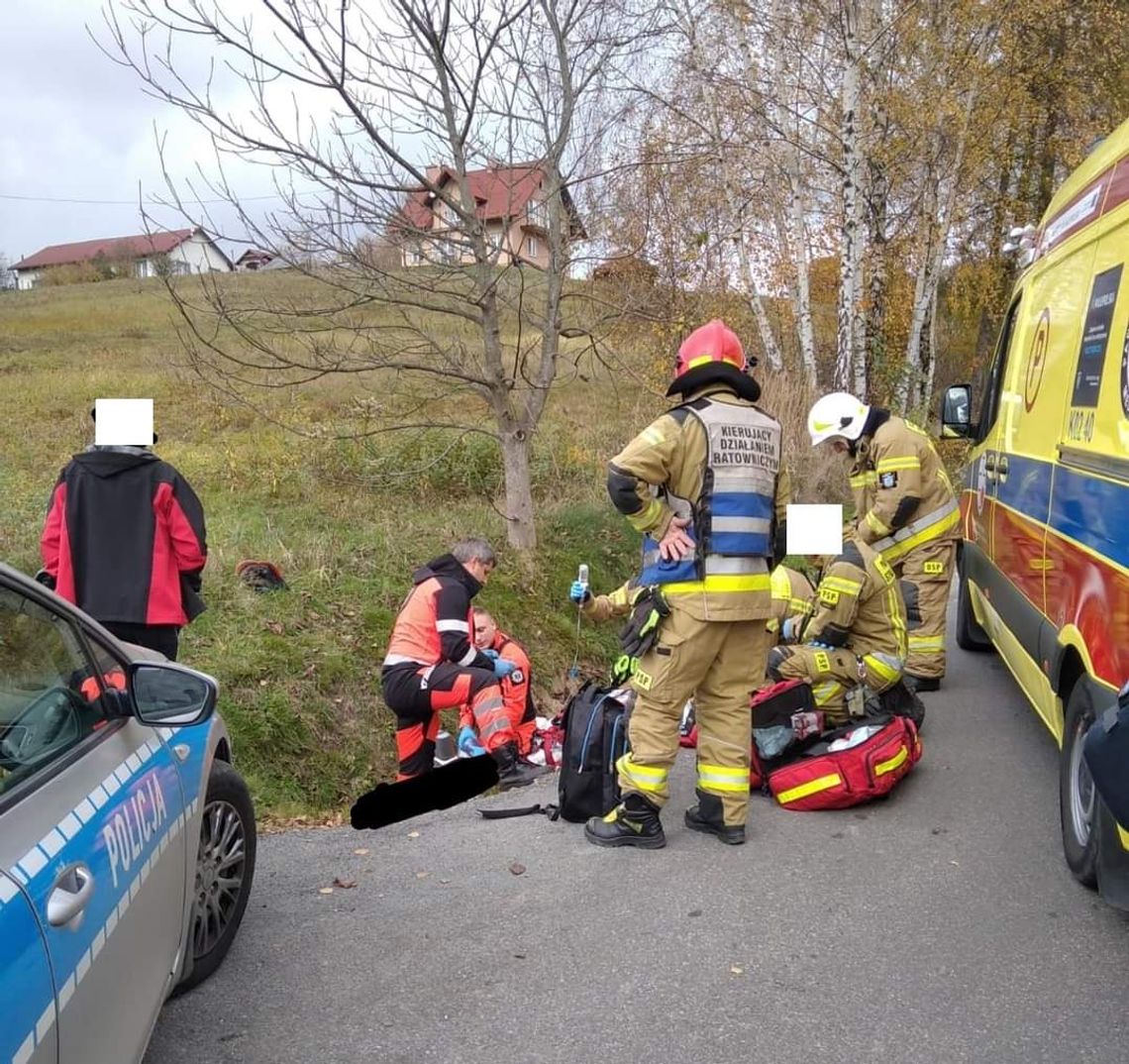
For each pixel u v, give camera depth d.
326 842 4.84
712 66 15.31
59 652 2.67
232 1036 3.13
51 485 9.95
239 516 8.93
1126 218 3.92
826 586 5.21
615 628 8.55
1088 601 3.85
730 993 3.32
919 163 17.70
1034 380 5.31
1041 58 19.77
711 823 4.55
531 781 5.66
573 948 3.63
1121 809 2.98
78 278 50.66
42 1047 1.88
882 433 6.29
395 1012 3.25
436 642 5.77
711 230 14.31
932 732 5.90
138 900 2.55
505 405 8.35
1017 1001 3.25
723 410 4.20
